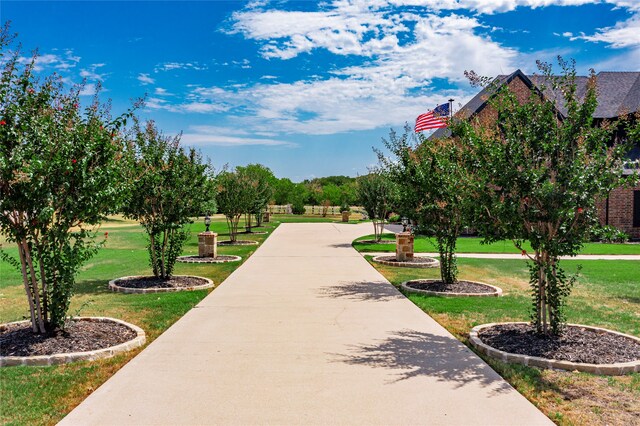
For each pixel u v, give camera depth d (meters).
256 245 21.81
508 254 18.80
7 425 4.37
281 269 14.23
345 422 4.39
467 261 16.61
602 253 19.34
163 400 4.84
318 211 63.41
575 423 4.45
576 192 6.32
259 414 4.54
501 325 7.63
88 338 6.77
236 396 4.95
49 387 5.23
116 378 5.43
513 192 6.70
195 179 11.78
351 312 8.70
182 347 6.61
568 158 6.70
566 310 9.14
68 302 7.01
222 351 6.43
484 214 7.08
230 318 8.25
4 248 19.91
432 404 4.78
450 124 9.59
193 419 4.43
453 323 8.06
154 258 11.88
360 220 47.19
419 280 11.92
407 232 15.81
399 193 12.56
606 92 29.80
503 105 7.15
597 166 6.39
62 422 4.38
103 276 13.21
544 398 5.00
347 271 13.83
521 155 6.72
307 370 5.71
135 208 11.31
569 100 6.79
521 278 13.09
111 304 9.37
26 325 7.53
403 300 9.75
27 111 6.59
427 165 11.66
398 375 5.55
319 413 4.57
